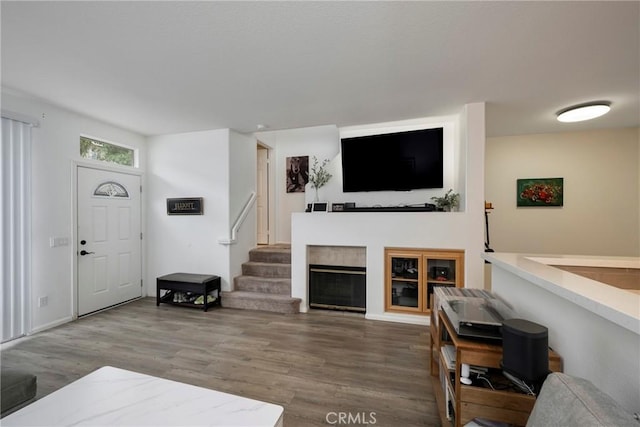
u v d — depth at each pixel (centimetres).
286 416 176
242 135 438
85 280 350
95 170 362
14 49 197
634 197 380
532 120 352
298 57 210
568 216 402
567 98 284
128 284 406
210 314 357
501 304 175
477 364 135
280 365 235
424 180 366
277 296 379
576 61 213
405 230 332
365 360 243
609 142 388
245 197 446
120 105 307
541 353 106
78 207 342
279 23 171
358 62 217
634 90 264
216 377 217
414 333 299
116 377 125
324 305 374
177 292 403
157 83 253
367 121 366
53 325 314
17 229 281
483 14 163
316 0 152
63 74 235
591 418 66
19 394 149
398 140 373
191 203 412
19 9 155
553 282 122
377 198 409
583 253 397
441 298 195
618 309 84
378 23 171
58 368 229
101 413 102
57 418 99
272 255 437
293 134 530
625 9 156
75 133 337
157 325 320
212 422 98
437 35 183
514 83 252
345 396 195
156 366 232
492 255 213
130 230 409
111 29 175
